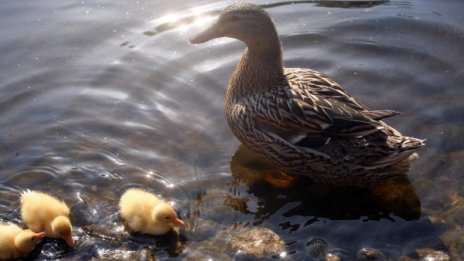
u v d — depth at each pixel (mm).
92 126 1653
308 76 1566
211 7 2002
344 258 1367
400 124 1633
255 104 1552
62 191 1512
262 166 1574
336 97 1518
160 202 1445
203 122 1667
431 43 1850
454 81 1731
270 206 1478
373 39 1878
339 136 1476
